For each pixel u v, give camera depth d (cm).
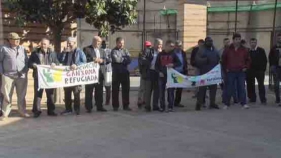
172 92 1091
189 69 1457
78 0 1025
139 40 3170
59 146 735
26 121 945
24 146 734
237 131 855
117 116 1013
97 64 1050
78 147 729
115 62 1078
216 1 2870
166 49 1088
